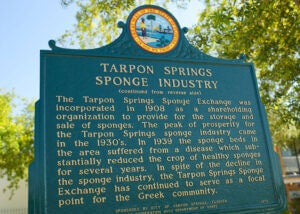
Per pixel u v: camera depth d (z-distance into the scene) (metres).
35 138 4.32
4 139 15.83
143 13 5.55
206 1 9.44
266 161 5.15
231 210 4.66
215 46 9.29
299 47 8.19
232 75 5.64
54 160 4.27
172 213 4.41
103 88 4.88
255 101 5.56
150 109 4.96
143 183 4.46
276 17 7.69
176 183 4.59
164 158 4.68
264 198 4.90
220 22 8.29
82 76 4.86
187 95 5.24
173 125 4.95
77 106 4.66
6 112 17.58
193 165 4.77
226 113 5.31
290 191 20.30
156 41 5.45
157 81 5.19
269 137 5.31
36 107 4.48
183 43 5.60
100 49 5.10
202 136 5.01
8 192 20.00
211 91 5.39
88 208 4.16
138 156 4.59
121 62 5.13
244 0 8.06
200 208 4.55
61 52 4.89
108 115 4.73
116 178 4.39
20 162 16.89
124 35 5.33
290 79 8.81
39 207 4.01
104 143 4.53
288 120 9.42
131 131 4.72
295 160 21.92
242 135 5.22
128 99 4.92
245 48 8.16
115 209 4.23
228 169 4.91
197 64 5.53
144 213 4.31
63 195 4.14
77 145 4.43
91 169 4.34
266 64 8.77
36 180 4.11
